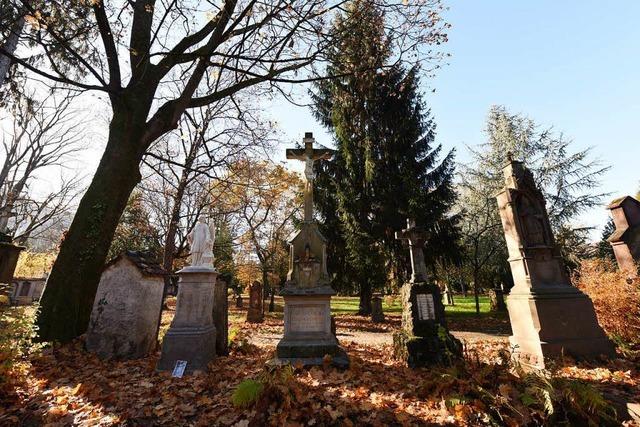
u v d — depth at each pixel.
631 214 10.65
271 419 3.60
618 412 3.59
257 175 15.84
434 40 9.21
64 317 6.89
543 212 6.90
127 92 8.46
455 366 4.61
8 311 5.32
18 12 9.49
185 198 17.75
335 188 17.83
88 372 5.46
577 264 15.44
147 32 9.62
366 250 16.05
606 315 6.84
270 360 5.97
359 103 17.16
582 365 5.43
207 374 5.50
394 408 3.88
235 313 21.81
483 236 20.67
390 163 17.22
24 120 21.64
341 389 4.48
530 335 6.06
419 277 7.14
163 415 3.93
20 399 4.28
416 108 17.61
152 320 7.11
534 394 3.58
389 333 12.13
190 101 9.62
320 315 6.23
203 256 6.62
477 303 19.23
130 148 8.27
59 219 25.20
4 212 22.14
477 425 3.41
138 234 20.12
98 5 7.83
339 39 9.38
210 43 9.44
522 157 20.23
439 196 16.47
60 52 12.05
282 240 25.00
